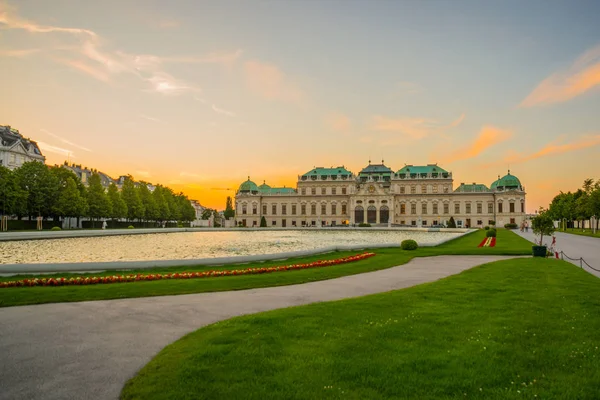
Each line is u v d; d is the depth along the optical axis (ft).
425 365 36.68
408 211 620.90
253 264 119.75
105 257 158.81
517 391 31.76
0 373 37.52
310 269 108.78
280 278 92.38
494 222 595.88
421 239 288.92
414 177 623.36
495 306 59.57
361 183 645.10
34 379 36.24
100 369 38.37
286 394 31.30
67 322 54.60
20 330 50.88
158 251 186.29
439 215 611.88
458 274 96.63
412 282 89.40
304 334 45.47
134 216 490.49
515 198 590.14
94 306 64.13
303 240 277.64
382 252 159.33
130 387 33.30
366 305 60.49
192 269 107.55
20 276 93.40
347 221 636.89
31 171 344.28
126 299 69.77
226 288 79.56
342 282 89.40
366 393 31.53
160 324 53.57
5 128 455.63
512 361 37.76
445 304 61.16
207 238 300.61
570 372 35.65
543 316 53.62
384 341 43.14
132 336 48.34
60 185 367.45
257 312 59.21
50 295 71.31
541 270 100.99
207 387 32.63
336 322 50.55
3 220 310.04
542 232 144.77
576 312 55.77
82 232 291.38
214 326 49.90
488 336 44.78
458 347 41.27
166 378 34.73
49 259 150.41
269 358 38.27
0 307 63.52
